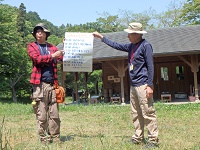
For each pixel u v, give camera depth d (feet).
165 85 65.77
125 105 51.67
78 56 18.34
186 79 64.90
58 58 18.29
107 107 47.01
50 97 17.44
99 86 127.65
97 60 57.11
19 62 109.40
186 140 18.21
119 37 70.95
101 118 33.01
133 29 16.06
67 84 129.39
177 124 26.81
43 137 17.25
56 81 17.81
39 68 17.24
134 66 16.22
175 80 65.41
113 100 61.52
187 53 53.88
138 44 16.28
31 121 31.78
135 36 16.03
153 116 16.12
